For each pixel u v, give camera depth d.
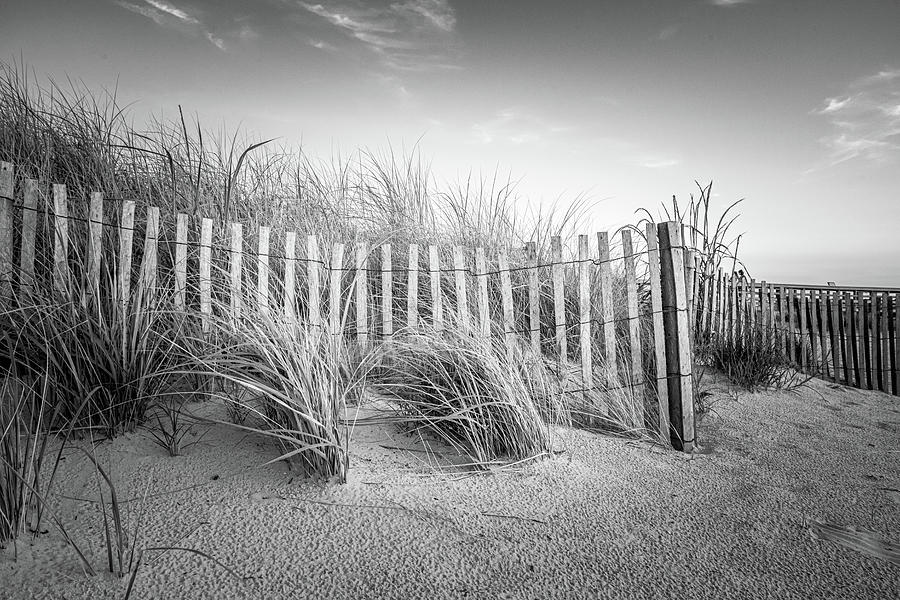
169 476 2.54
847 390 6.16
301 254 4.47
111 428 2.73
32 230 3.04
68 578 1.84
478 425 3.13
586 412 3.87
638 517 2.56
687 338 3.61
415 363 3.55
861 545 2.42
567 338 4.81
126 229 3.14
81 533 2.09
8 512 1.98
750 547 2.35
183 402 3.17
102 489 2.38
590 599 1.93
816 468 3.40
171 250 3.79
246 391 3.20
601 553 2.23
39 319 2.83
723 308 6.16
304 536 2.19
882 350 6.40
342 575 1.97
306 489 2.53
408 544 2.19
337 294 3.93
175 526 2.19
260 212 5.00
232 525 2.22
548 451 3.20
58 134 4.33
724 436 3.98
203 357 2.99
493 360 3.31
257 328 2.92
